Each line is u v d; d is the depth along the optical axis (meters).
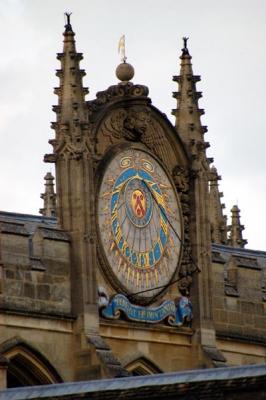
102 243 92.50
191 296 97.19
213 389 71.31
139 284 94.31
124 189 94.12
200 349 96.69
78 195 91.56
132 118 94.94
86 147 92.12
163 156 97.00
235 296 100.56
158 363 94.88
